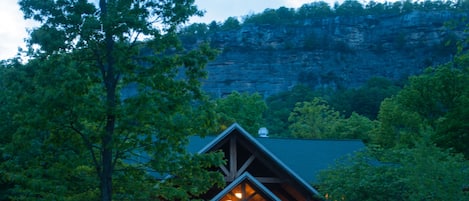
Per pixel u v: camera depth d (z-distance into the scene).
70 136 16.66
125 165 18.48
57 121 15.77
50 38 15.80
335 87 196.88
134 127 16.09
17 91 15.93
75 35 16.42
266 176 26.98
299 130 69.94
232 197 24.50
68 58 15.59
